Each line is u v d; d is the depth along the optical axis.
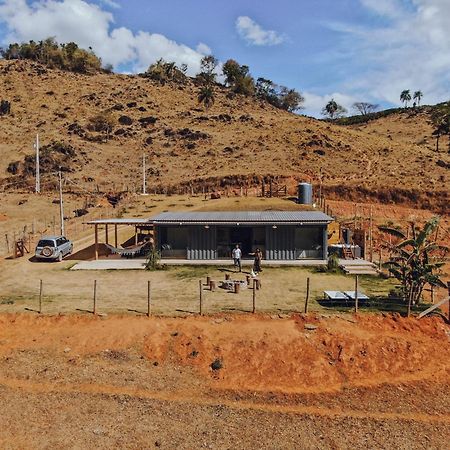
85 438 14.47
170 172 79.62
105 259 35.53
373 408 16.64
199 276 29.59
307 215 35.53
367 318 22.02
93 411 15.89
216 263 32.91
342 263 32.38
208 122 107.94
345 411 16.41
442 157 87.19
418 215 55.50
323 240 33.72
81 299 24.75
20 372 18.12
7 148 85.50
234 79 157.88
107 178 76.88
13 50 157.00
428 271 23.20
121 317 22.09
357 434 15.09
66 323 21.77
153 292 25.95
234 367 18.66
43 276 30.17
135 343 19.94
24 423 15.15
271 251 33.56
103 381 17.67
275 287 26.97
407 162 82.62
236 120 109.12
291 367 18.69
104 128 101.00
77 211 54.03
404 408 16.69
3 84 125.88
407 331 21.39
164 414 15.84
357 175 73.38
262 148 88.19
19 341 20.42
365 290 26.42
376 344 19.95
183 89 141.00
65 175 75.62
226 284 26.52
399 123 140.75
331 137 95.81
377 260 35.78
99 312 22.58
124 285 27.58
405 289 24.23
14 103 114.69
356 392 17.56
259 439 14.68
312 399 17.06
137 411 15.95
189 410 16.11
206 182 70.75
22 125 100.56
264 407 16.44
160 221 33.53
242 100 141.38
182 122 108.50
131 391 17.12
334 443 14.59
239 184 69.81
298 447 14.36
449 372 18.94
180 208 54.34
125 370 18.36
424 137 118.75
